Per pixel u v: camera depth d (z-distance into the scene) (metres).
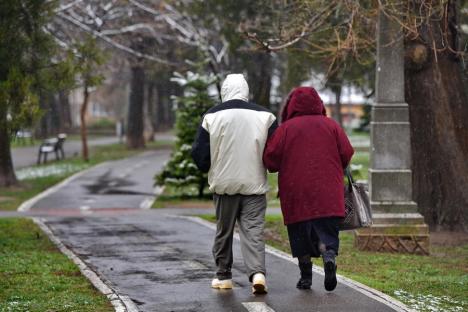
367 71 27.12
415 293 10.97
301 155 9.41
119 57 40.31
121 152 55.81
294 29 17.97
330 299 9.69
